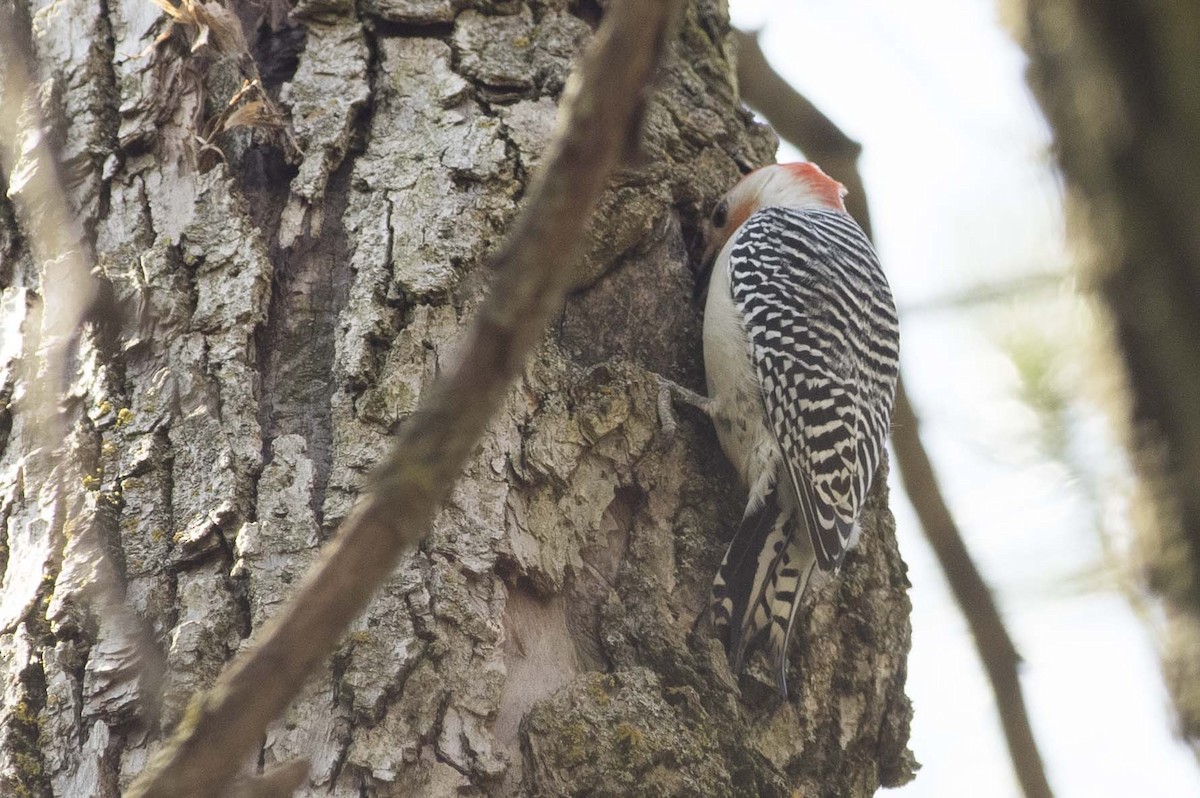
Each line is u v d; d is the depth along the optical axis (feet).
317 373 23.95
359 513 11.34
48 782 20.42
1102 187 32.12
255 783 11.54
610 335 28.43
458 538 22.81
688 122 31.37
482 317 11.32
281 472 22.35
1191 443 30.68
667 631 25.30
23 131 25.38
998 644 33.35
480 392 11.27
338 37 27.04
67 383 23.26
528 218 11.23
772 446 29.73
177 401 22.91
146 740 20.39
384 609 21.61
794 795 25.04
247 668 10.89
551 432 24.95
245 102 25.55
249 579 21.38
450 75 26.94
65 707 20.68
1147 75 31.71
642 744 22.76
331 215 25.44
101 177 25.04
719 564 27.27
